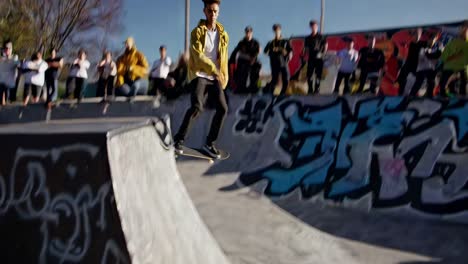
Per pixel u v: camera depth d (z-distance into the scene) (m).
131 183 3.39
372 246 6.68
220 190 8.70
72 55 23.81
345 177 8.55
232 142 10.36
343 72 10.28
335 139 9.06
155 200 3.73
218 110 4.42
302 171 8.98
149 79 12.17
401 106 8.63
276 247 6.20
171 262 3.49
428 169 7.88
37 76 12.45
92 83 16.12
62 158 3.22
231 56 11.09
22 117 12.65
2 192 3.36
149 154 3.91
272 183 8.93
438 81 9.16
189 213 4.32
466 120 7.84
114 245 3.03
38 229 3.22
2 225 3.31
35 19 22.72
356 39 10.24
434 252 6.41
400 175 8.07
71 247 3.12
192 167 9.77
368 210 7.92
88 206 3.12
